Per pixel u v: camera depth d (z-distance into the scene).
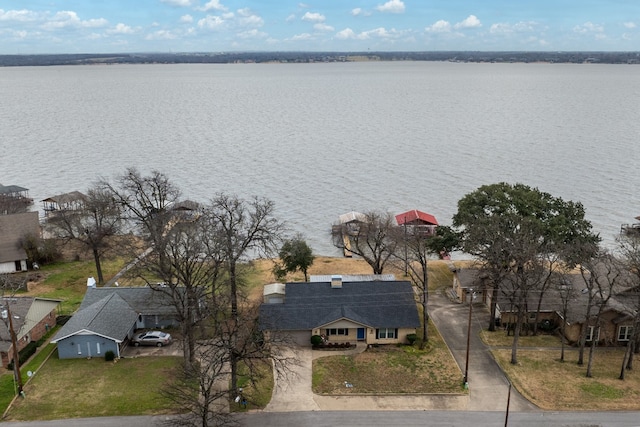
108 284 65.56
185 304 46.22
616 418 38.09
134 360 46.47
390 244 65.75
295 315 50.06
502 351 48.47
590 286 45.00
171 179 109.62
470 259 76.38
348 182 108.75
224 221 63.56
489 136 154.50
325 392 41.53
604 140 145.00
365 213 87.94
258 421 37.75
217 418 35.31
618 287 52.56
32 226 73.62
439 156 129.25
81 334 46.19
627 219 85.06
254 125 183.00
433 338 50.94
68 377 43.41
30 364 45.44
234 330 40.97
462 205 61.66
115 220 69.25
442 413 38.88
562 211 60.09
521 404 40.00
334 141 151.38
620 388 42.03
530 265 51.09
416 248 56.50
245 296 52.19
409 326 49.47
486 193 61.44
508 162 121.44
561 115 198.50
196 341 46.00
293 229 85.06
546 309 52.91
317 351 48.56
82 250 69.00
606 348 49.53
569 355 47.94
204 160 127.12
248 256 73.00
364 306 50.97
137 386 42.03
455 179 109.12
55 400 39.97
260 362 45.44
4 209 86.56
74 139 154.12
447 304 59.25
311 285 53.66
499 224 53.56
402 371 44.88
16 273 69.38
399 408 39.53
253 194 100.69
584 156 125.69
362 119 196.12
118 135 161.75
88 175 113.75
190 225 57.88
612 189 99.88
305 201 97.56
